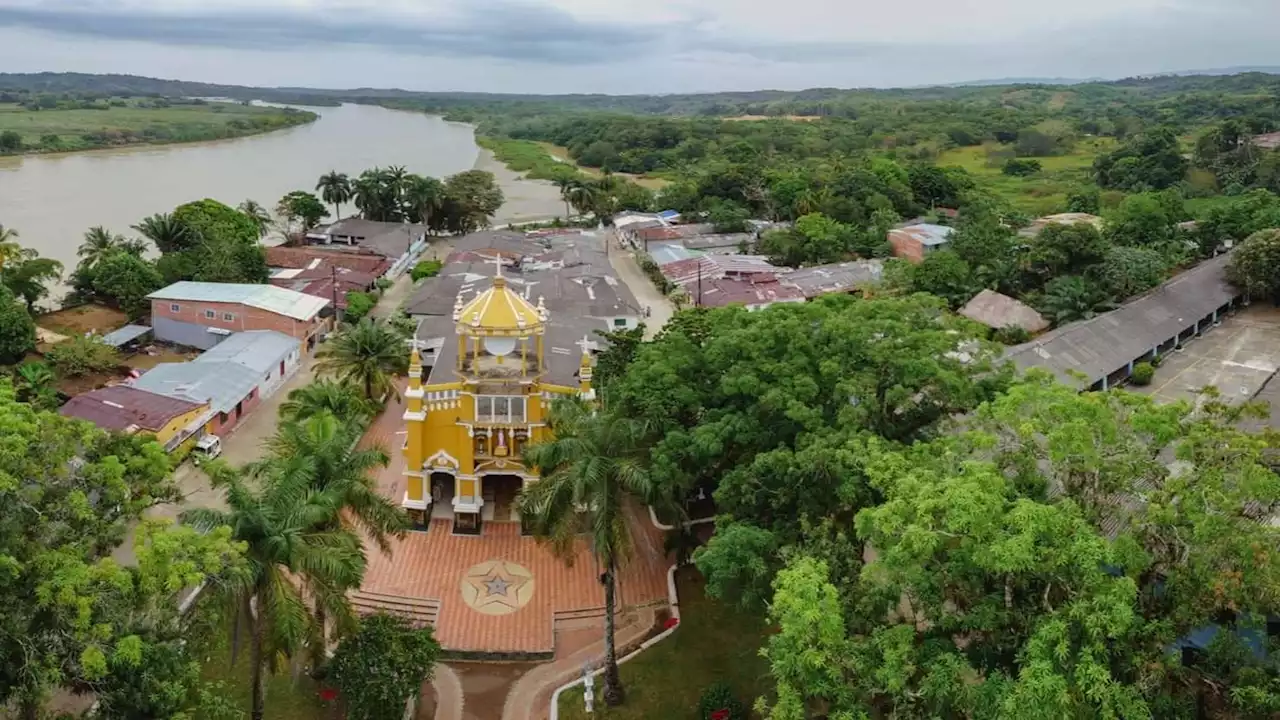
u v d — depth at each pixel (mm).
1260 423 56656
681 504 50219
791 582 29391
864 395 43062
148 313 92125
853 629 31891
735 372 46094
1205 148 171000
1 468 30438
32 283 90000
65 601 28484
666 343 52219
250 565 32531
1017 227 133500
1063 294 93250
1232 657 27656
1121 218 116688
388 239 134375
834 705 32062
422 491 55469
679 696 42656
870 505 38438
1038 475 32125
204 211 112312
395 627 41438
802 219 131000
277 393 78938
